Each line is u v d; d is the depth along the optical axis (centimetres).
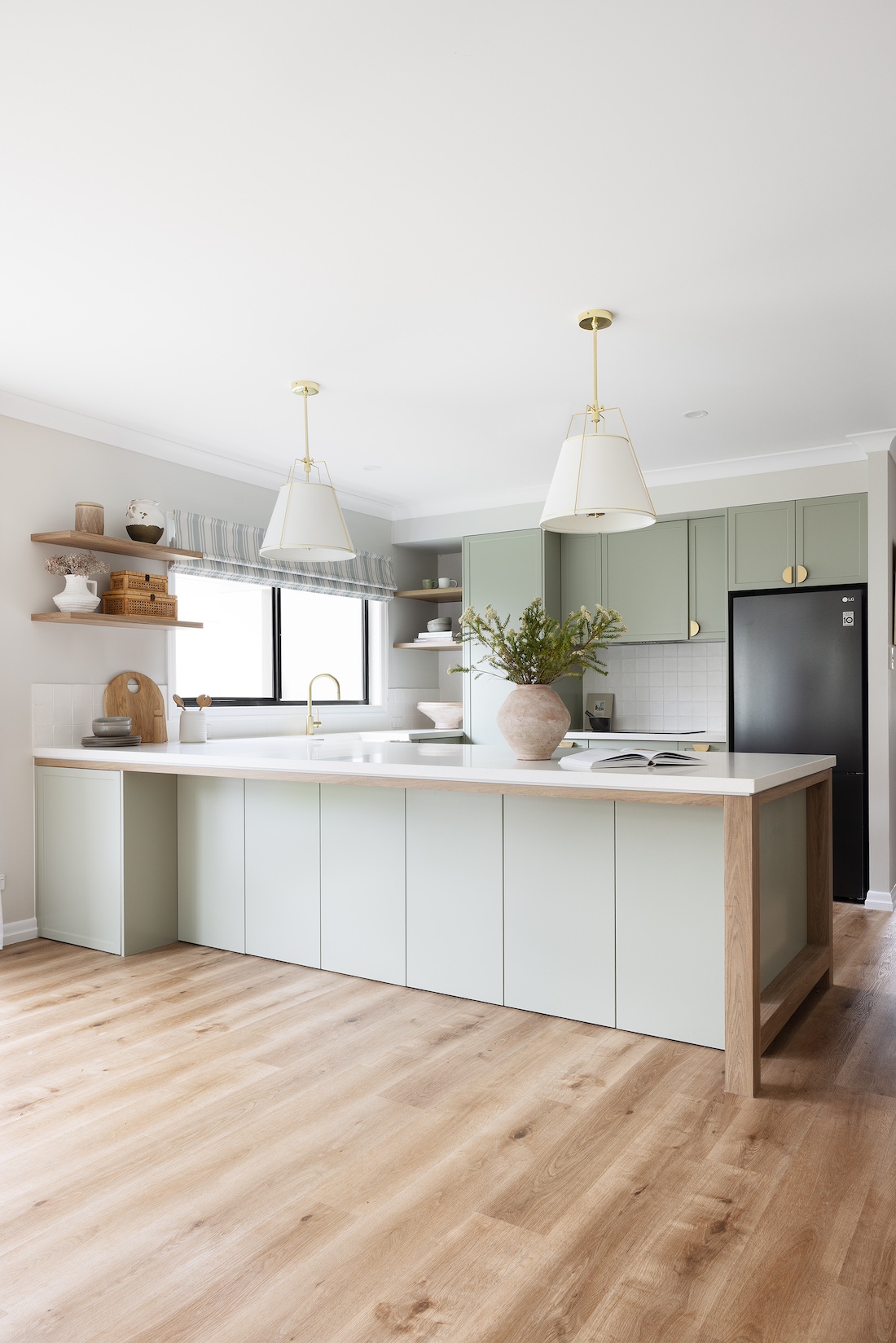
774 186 236
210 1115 231
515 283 292
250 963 361
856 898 471
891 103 202
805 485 492
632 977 285
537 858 302
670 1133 221
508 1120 228
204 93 199
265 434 461
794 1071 258
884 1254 173
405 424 444
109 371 372
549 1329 153
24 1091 246
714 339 338
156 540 443
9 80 193
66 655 419
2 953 379
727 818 245
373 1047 274
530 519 585
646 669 585
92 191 238
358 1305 159
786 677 492
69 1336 152
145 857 381
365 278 288
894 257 275
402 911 330
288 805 360
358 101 201
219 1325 154
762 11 175
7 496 397
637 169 229
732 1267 169
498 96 200
